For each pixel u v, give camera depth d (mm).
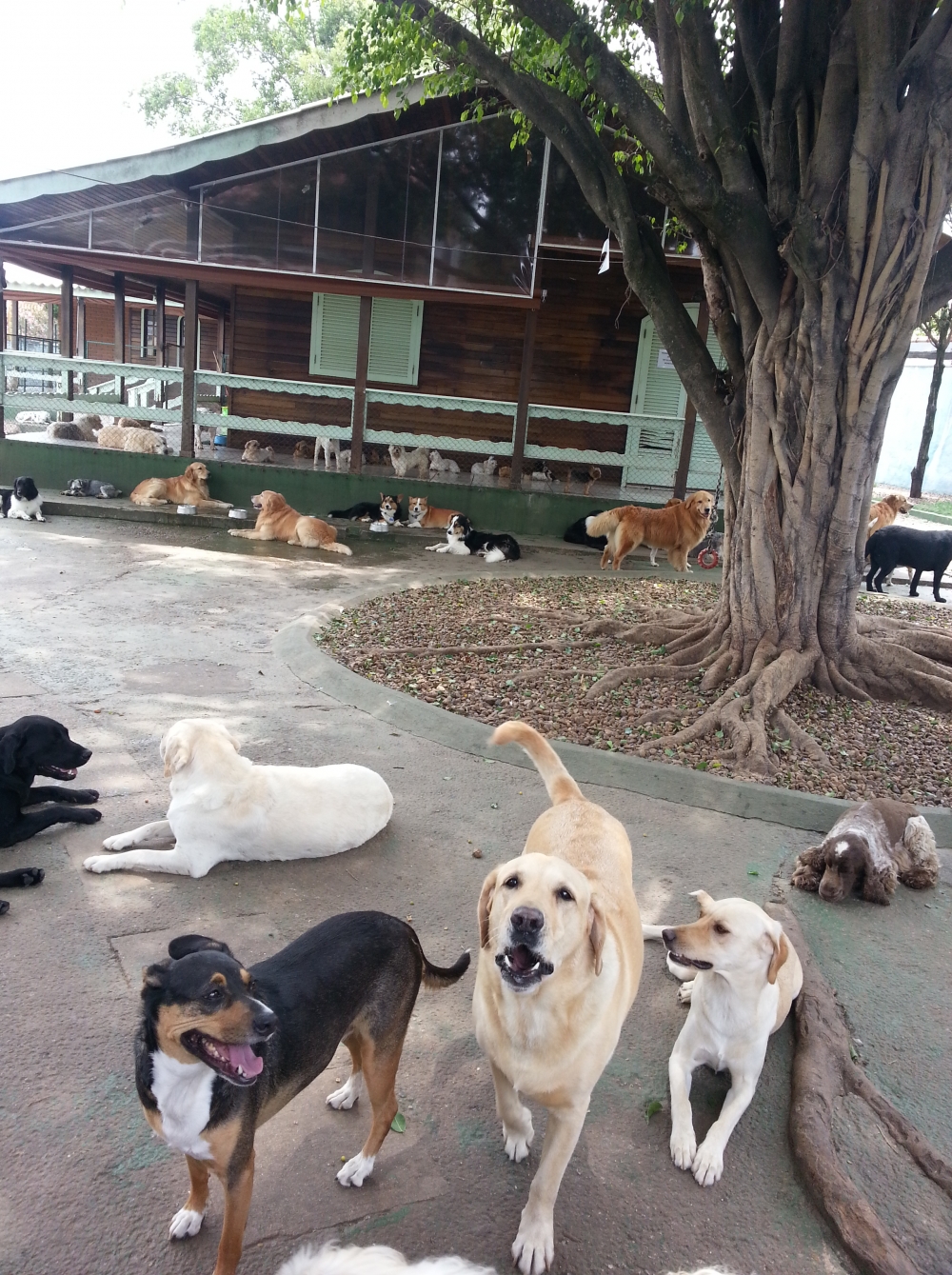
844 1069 3254
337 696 6738
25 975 3355
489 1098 3064
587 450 16391
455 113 14406
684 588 11664
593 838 3244
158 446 15711
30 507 12633
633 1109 3078
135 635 7801
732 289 7352
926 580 14797
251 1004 2115
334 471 14734
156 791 4938
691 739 6219
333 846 4461
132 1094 2871
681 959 2922
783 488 7129
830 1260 2559
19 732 4164
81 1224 2420
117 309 18422
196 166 13656
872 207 6375
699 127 6484
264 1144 2779
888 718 6910
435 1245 2484
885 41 5742
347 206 14273
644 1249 2533
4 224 14180
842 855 4422
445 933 3908
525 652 7988
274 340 18188
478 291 14281
